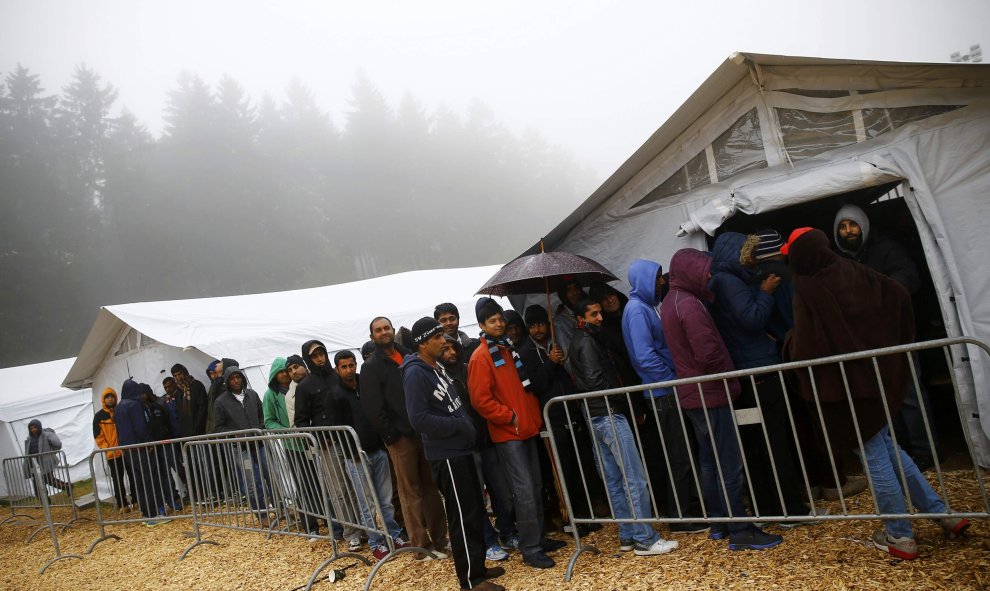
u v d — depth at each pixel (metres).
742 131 6.30
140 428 9.62
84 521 10.84
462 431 4.56
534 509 4.77
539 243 7.01
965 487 4.71
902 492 3.82
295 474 6.33
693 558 4.31
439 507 5.60
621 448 4.56
